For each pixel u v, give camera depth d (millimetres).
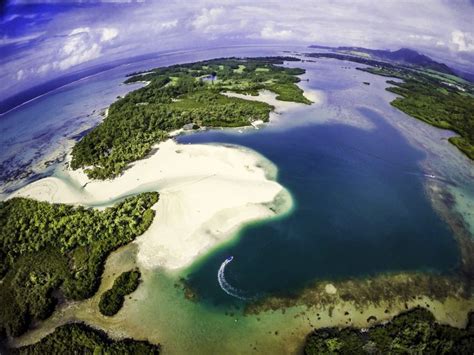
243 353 36438
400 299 42781
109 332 38688
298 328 38875
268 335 38219
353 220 57625
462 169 77000
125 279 44812
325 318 40031
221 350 36812
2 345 38312
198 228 54188
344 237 53531
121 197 63438
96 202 62531
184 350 36906
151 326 39438
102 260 48531
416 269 47719
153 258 48812
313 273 46625
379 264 48406
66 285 44250
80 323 39875
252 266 47625
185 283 44938
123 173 71812
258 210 58625
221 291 43719
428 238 54125
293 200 62062
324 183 68625
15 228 54781
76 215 56094
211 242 51562
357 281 45438
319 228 55188
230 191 63625
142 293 43562
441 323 39750
